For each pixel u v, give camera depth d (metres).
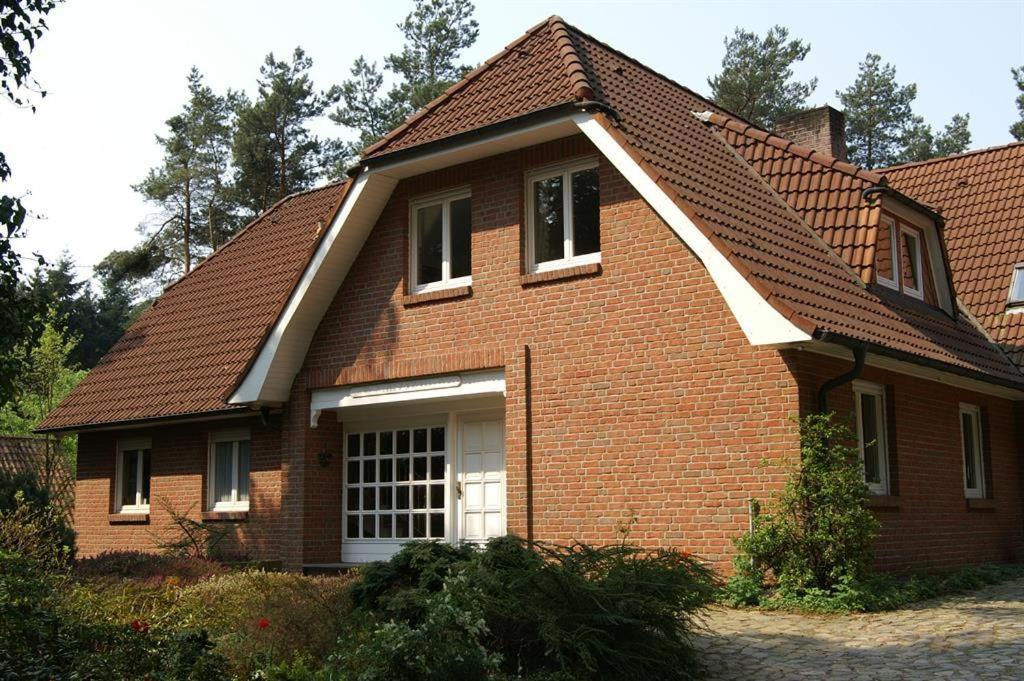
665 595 8.45
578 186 15.05
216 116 45.97
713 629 10.62
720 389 13.21
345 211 16.56
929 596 12.77
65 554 14.04
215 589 12.14
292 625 9.10
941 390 15.97
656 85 17.86
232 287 21.88
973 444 17.31
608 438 14.09
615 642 8.23
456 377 15.76
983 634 10.02
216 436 19.52
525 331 15.05
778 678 8.48
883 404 14.61
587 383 14.36
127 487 21.22
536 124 14.40
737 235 13.36
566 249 15.02
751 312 12.43
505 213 15.48
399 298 16.56
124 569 14.93
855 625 10.70
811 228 15.51
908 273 16.72
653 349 13.83
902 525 14.35
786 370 12.70
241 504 19.03
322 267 16.88
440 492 16.62
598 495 14.08
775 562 12.25
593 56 16.80
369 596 9.45
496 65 16.91
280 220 23.48
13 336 10.80
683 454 13.42
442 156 15.56
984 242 19.89
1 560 9.24
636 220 14.17
